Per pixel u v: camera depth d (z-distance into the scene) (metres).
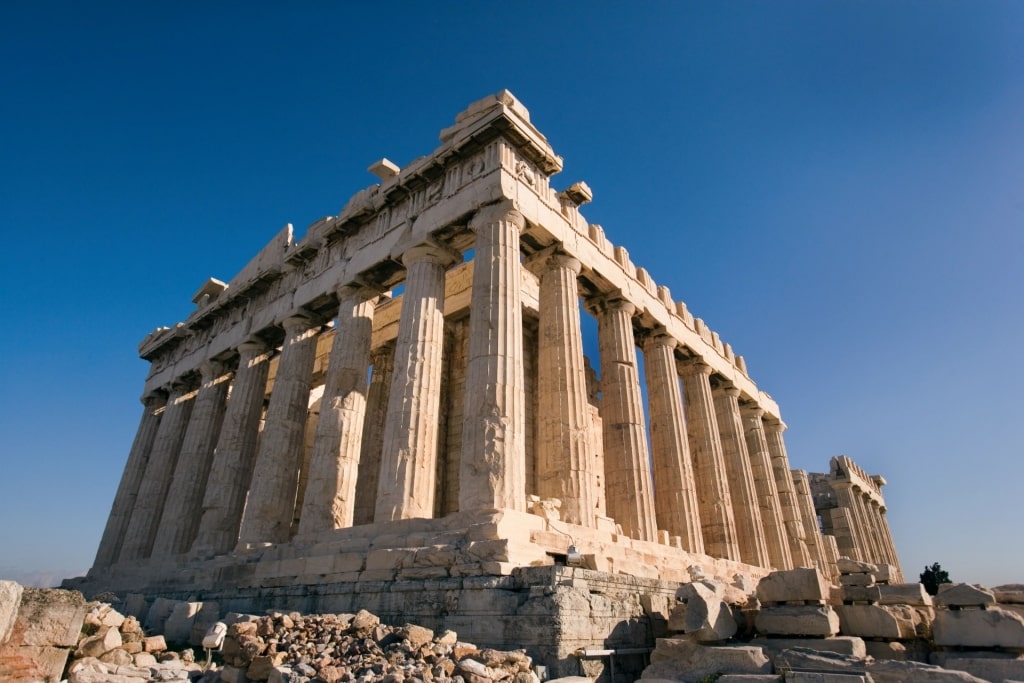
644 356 24.98
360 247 21.98
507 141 18.52
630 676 10.06
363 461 25.25
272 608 14.80
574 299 18.86
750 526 26.78
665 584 12.79
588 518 15.81
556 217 19.47
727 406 29.48
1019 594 11.29
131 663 9.42
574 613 9.78
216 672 9.23
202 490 26.27
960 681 7.72
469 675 8.11
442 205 19.03
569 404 17.11
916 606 10.80
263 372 25.98
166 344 32.72
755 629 10.66
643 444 20.03
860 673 8.12
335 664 8.58
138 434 32.78
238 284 28.56
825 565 32.47
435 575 12.10
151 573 23.17
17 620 8.12
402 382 16.91
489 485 13.83
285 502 21.14
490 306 16.00
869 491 46.38
